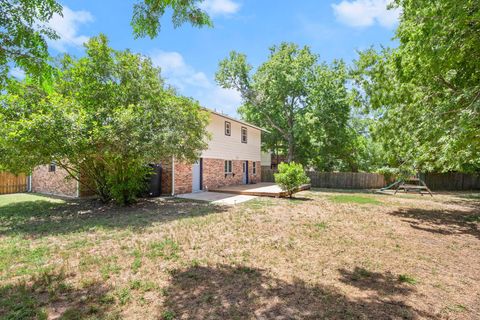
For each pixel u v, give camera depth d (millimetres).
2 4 3064
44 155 7598
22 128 6723
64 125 7051
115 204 10188
